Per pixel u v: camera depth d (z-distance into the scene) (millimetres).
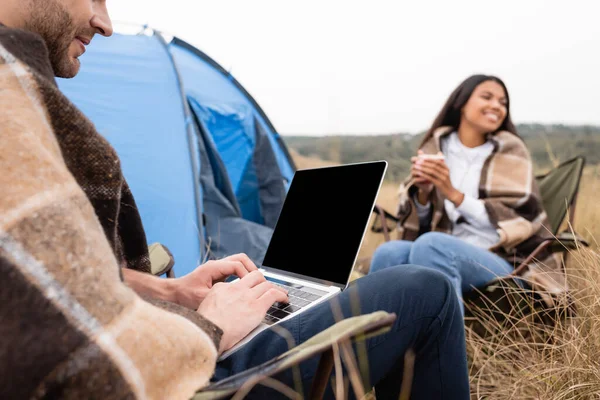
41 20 654
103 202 599
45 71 551
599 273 1418
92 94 2303
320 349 449
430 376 795
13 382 374
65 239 436
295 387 673
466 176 2207
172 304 563
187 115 2461
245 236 2502
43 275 409
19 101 486
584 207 2551
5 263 396
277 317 804
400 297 755
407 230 2389
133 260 894
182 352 474
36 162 448
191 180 2291
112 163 592
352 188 1126
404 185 2434
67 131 549
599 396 1128
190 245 2141
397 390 816
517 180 2088
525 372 1322
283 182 3113
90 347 405
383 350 732
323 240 1128
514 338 1605
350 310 744
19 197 424
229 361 729
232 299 722
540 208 2037
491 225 2041
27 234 415
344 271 1003
